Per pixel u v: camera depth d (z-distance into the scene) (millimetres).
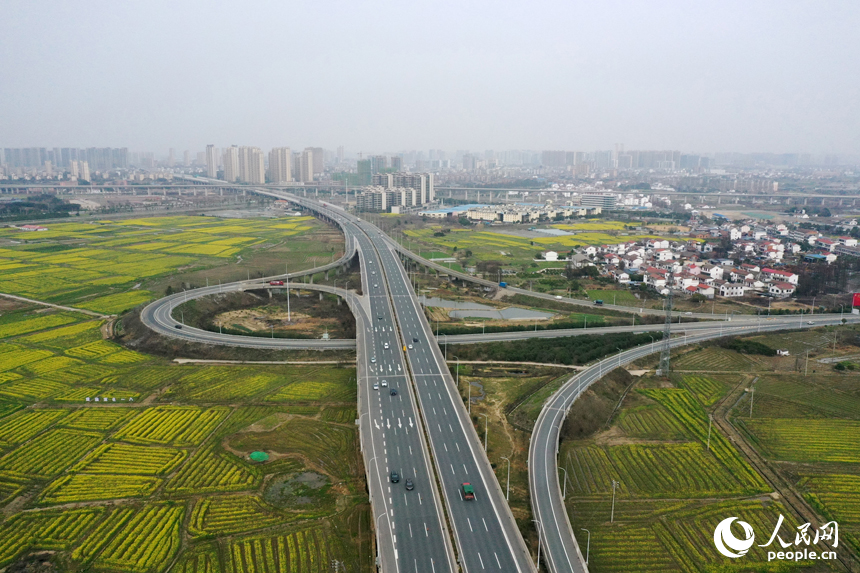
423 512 114625
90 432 155750
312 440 151500
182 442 150500
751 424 167625
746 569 109062
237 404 174125
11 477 134500
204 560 108000
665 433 162250
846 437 160250
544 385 191625
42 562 107688
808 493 133000
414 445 140375
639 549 113938
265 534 115188
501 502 118375
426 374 185750
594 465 144875
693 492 133500
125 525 118062
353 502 125312
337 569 105250
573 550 108750
